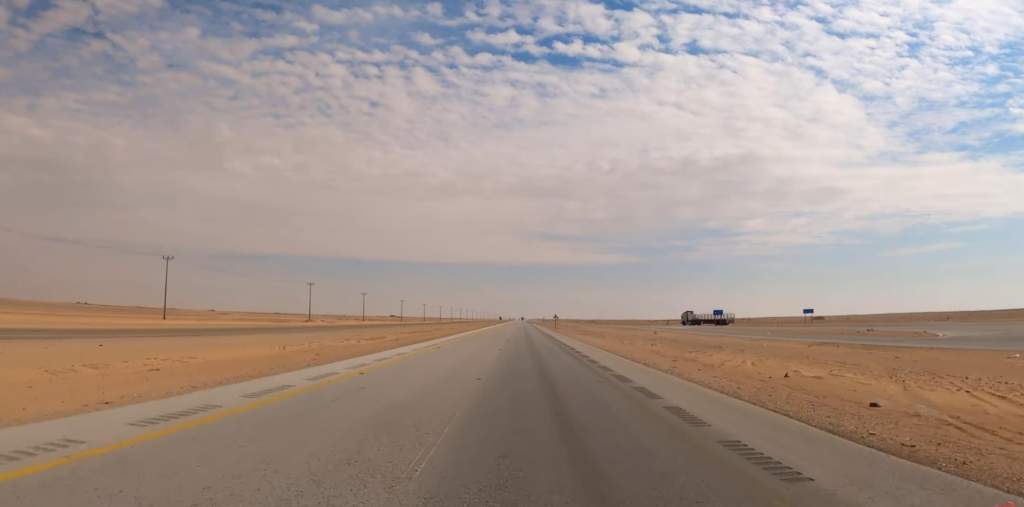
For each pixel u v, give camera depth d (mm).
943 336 61781
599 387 18594
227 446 9062
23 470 7492
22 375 20281
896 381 23219
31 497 6363
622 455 9016
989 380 23828
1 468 7582
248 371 22328
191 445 9094
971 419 14273
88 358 27781
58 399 14492
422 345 42750
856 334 72500
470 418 12266
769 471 8109
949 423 13336
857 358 36312
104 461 8016
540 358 31922
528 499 6723
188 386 17094
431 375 20969
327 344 44938
